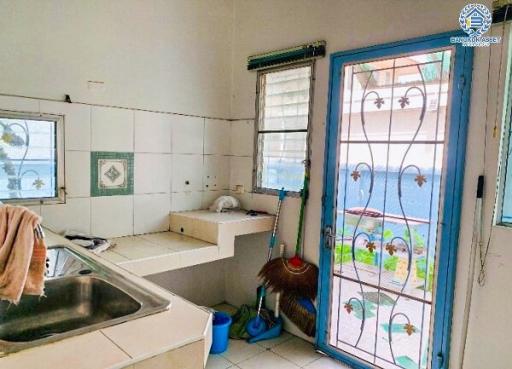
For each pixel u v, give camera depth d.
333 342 2.52
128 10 2.50
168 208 2.82
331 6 2.44
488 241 1.86
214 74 3.01
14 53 2.08
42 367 0.79
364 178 2.32
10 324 1.26
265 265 2.79
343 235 2.43
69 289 1.39
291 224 2.74
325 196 2.50
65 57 2.26
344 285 2.44
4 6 2.04
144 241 2.52
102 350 0.87
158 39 2.66
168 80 2.74
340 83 2.40
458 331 1.98
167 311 1.11
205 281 3.15
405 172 2.14
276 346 2.63
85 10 2.32
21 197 2.16
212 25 2.96
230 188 3.19
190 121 2.89
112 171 2.50
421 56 2.05
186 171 2.90
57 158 2.27
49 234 2.06
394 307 2.22
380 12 2.21
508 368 1.82
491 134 1.83
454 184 1.95
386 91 2.20
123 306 1.25
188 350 0.94
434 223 2.04
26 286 1.11
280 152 2.85
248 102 3.01
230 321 2.60
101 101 2.42
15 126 2.12
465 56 1.88
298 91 2.70
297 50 2.60
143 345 0.90
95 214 2.45
